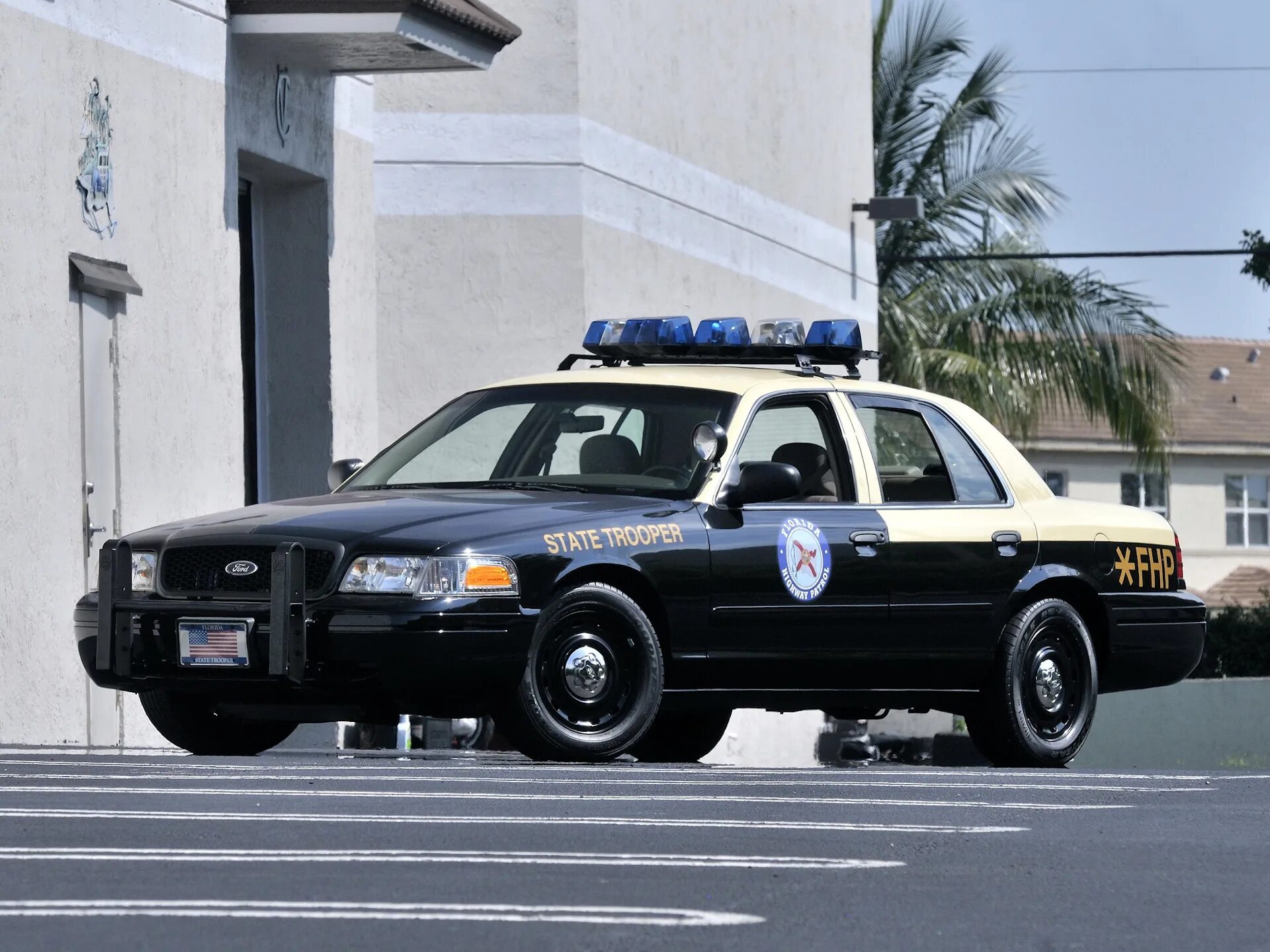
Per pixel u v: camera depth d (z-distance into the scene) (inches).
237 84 1470.2
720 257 2237.9
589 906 480.7
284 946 425.7
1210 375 5561.0
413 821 628.7
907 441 1053.2
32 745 1047.6
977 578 1026.7
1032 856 581.9
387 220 1887.3
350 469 1034.1
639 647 893.8
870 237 2751.0
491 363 1895.9
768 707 981.8
